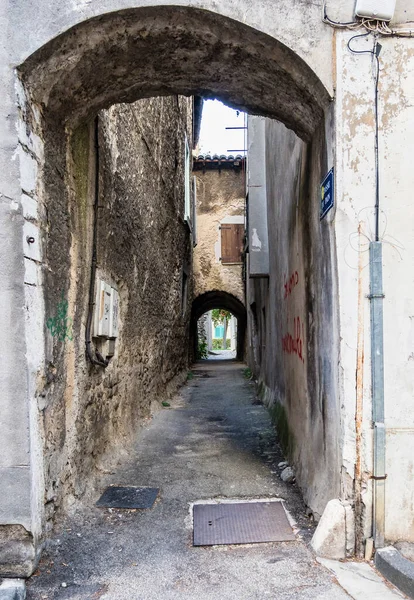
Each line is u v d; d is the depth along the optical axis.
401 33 2.51
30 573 2.32
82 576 2.36
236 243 15.40
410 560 2.28
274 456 4.54
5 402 2.32
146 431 5.50
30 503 2.33
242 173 15.49
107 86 3.00
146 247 6.00
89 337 3.53
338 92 2.52
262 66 2.77
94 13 2.39
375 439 2.44
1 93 2.36
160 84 3.19
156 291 6.95
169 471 4.06
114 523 3.02
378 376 2.47
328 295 2.82
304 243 3.66
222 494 3.53
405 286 2.50
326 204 2.78
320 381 3.08
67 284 3.10
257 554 2.57
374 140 2.51
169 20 2.51
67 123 3.04
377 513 2.43
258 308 8.77
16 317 2.33
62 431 2.99
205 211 15.51
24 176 2.40
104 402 4.13
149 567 2.45
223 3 2.46
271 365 6.54
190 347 15.29
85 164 3.43
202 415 6.60
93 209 3.61
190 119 11.89
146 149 5.86
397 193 2.52
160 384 7.44
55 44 2.42
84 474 3.50
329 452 2.82
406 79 2.52
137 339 5.55
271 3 2.51
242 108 3.42
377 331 2.48
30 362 2.38
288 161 4.53
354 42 2.53
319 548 2.51
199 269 15.37
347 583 2.22
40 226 2.61
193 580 2.31
